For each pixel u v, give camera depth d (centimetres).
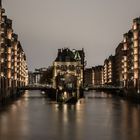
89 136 6506
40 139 6188
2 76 17488
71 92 17675
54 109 12406
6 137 6356
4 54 18175
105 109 12519
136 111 11650
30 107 13188
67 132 6956
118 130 7200
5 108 12581
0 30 17188
